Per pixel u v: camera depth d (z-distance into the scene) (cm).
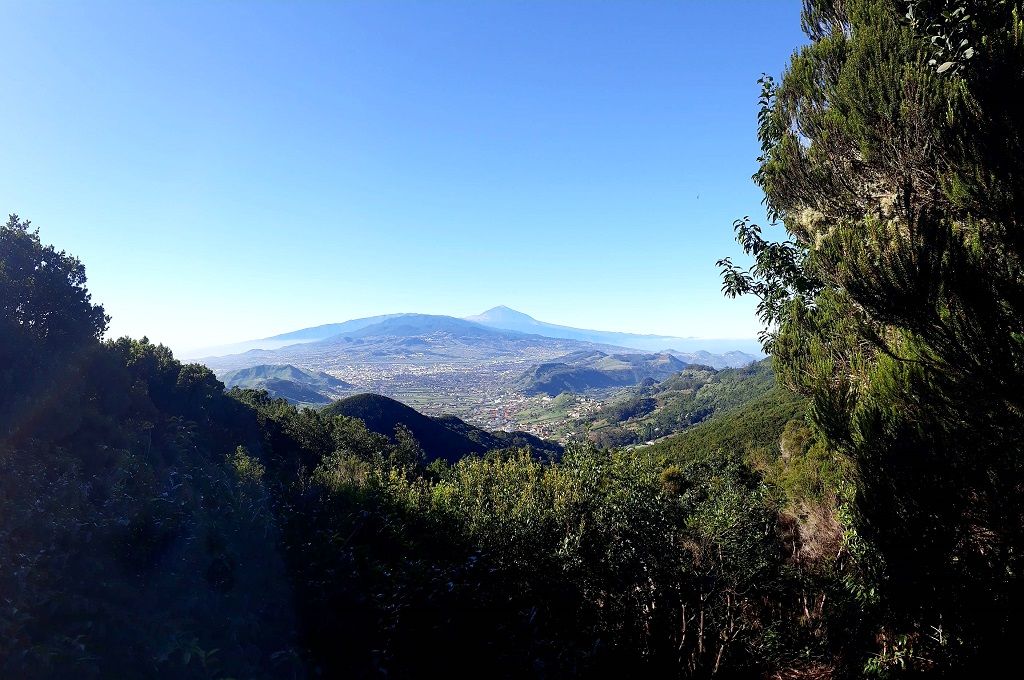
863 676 510
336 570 499
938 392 400
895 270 392
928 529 422
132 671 307
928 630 474
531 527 652
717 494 761
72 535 409
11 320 1280
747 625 608
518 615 552
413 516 765
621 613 584
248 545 503
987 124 384
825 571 664
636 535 632
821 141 549
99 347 1614
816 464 782
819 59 570
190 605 376
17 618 305
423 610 482
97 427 1073
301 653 384
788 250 664
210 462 1116
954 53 405
